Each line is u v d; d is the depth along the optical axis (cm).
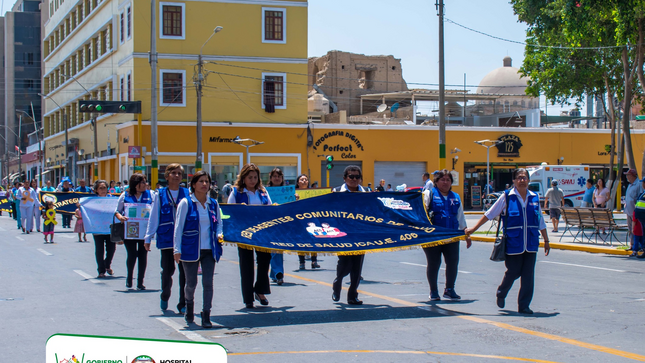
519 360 582
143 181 1038
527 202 798
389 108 5616
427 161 4084
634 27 2230
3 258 1532
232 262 1451
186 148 3703
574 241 1873
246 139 3584
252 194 897
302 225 836
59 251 1712
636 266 1370
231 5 3794
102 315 816
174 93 3716
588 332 698
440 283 1100
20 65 9225
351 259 877
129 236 1020
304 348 630
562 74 2820
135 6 3716
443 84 2433
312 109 5003
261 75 3831
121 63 3966
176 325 746
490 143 4200
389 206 891
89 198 1193
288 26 3875
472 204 4162
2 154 9262
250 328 727
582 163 4369
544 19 2595
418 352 611
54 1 6062
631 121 5172
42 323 766
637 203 1520
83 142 4931
